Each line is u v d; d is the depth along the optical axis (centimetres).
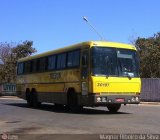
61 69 2412
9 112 2392
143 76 5169
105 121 1767
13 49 6225
